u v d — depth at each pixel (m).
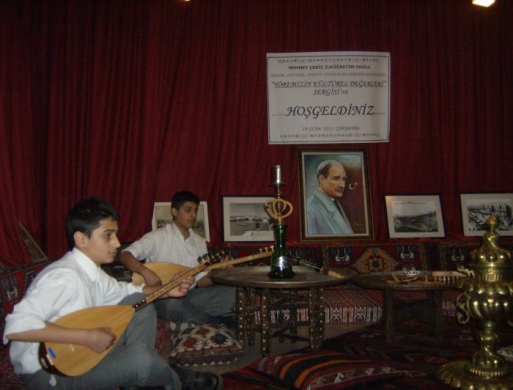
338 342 3.60
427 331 3.86
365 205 5.09
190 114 4.89
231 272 3.60
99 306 2.24
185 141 4.88
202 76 4.90
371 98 5.12
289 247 4.83
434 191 5.19
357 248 4.88
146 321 2.58
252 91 4.99
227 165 4.96
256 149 5.01
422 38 5.16
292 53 5.02
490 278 2.59
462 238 5.09
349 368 2.79
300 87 5.05
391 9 5.13
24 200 3.96
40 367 2.09
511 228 5.16
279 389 2.74
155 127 4.77
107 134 4.68
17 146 3.91
